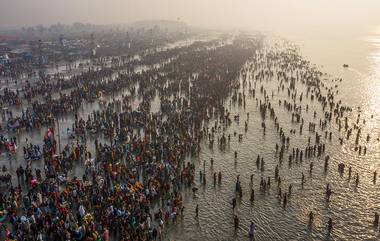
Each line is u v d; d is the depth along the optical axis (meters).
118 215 41.22
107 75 131.12
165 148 60.62
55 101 88.25
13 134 71.06
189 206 47.38
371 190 51.88
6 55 166.88
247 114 83.00
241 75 139.50
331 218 45.34
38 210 41.16
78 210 42.06
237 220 42.62
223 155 63.34
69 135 68.94
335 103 96.19
